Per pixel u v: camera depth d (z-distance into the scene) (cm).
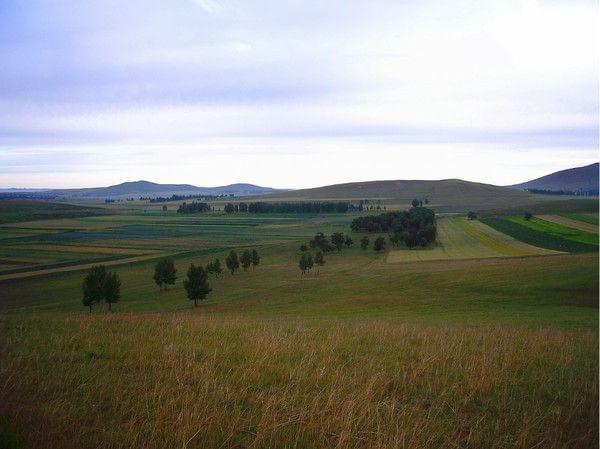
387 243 12031
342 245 12000
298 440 675
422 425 744
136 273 8700
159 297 6644
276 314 4269
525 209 17850
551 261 6712
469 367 1059
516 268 6291
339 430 716
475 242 11275
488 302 4506
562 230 12219
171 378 909
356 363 1090
